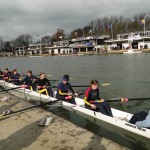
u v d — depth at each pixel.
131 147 6.86
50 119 8.52
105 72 28.81
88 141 6.69
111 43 94.25
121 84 19.36
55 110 10.80
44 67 43.03
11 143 6.67
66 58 72.50
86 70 32.50
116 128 8.31
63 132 7.41
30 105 11.12
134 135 7.62
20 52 141.75
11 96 13.77
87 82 21.97
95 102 9.32
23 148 6.34
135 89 17.06
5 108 10.75
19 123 8.36
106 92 16.27
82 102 11.61
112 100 9.85
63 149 6.23
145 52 70.69
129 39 84.81
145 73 25.69
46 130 7.61
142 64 36.06
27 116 9.22
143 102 12.70
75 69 35.00
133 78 22.58
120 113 9.38
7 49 161.12
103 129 8.27
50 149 6.23
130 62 40.88
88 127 8.52
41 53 126.12
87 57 68.94
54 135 7.18
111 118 8.55
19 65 53.69
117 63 40.38
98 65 39.06
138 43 83.12
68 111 10.54
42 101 12.80
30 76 15.70
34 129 7.71
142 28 102.62
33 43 159.62
